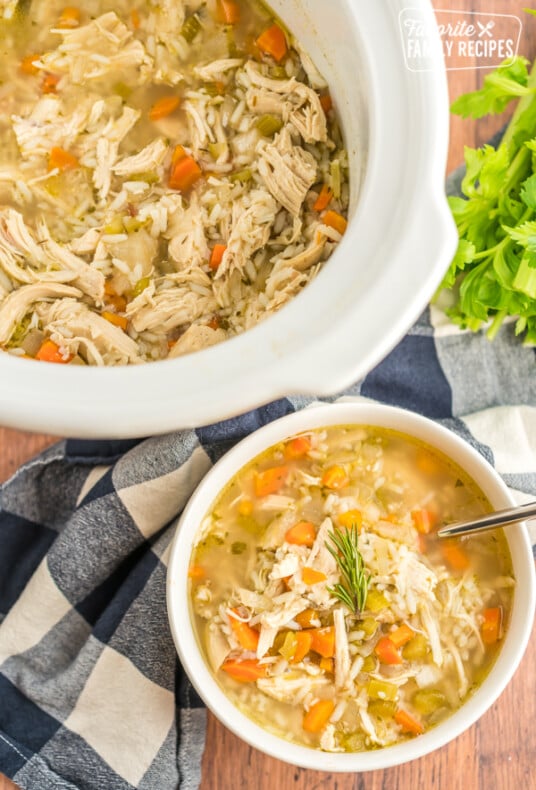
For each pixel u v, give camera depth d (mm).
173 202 724
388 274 635
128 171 726
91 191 728
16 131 728
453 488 753
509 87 769
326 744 724
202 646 742
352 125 703
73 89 735
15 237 718
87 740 777
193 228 720
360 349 632
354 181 699
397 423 743
